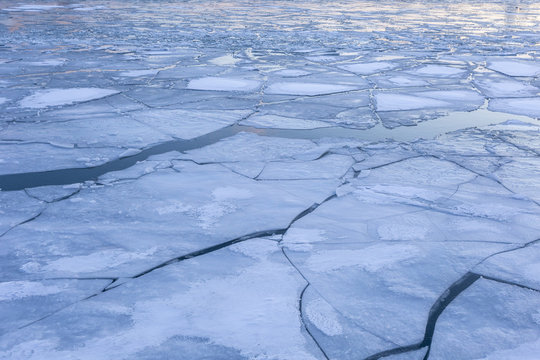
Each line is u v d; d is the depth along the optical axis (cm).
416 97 563
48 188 307
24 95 559
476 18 1755
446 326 174
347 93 586
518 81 660
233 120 465
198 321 176
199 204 281
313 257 221
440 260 217
